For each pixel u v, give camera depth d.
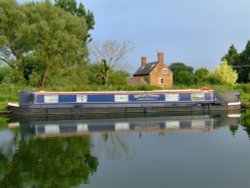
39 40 50.41
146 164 17.25
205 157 18.36
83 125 29.08
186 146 20.86
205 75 79.00
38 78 49.69
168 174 15.66
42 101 35.12
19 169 16.52
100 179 15.14
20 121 31.58
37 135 24.64
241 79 86.00
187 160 17.81
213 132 25.19
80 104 35.91
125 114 36.28
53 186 14.34
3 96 43.06
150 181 14.85
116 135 24.55
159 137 23.66
